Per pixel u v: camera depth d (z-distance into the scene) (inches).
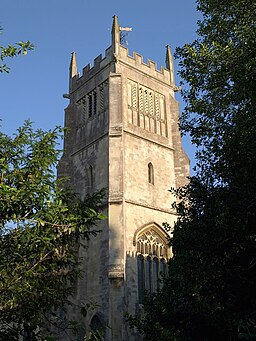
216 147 639.8
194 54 653.3
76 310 1305.4
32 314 496.1
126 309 1251.2
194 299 626.2
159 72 1792.6
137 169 1509.6
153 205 1494.8
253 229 553.9
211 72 651.5
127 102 1606.8
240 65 590.9
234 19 677.3
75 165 1626.5
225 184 602.5
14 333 481.4
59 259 534.6
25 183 462.9
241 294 593.0
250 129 556.4
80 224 489.4
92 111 1660.9
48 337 490.6
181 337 639.1
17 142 507.2
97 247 1381.6
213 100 681.6
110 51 1673.2
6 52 477.1
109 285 1286.9
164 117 1727.4
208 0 698.2
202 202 641.0
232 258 580.1
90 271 1371.8
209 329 649.6
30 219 456.4
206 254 597.6
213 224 583.2
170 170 1632.6
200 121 689.0
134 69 1691.7
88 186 1531.7
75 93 1790.1
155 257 1432.1
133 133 1553.9
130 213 1409.9
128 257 1341.0
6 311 467.5
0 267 461.7
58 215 466.9
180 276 681.0
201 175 658.8
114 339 1198.3
